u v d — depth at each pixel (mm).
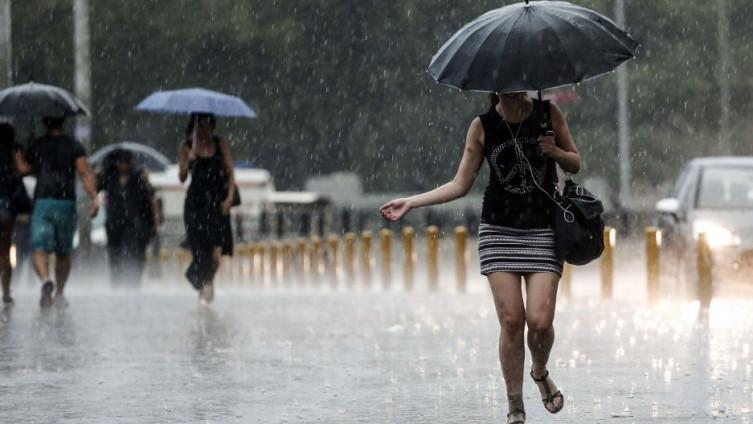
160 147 117062
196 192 34281
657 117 113562
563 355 23062
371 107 119062
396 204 15477
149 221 47031
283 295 40875
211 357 23266
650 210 89625
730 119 114438
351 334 27141
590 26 15320
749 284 38812
